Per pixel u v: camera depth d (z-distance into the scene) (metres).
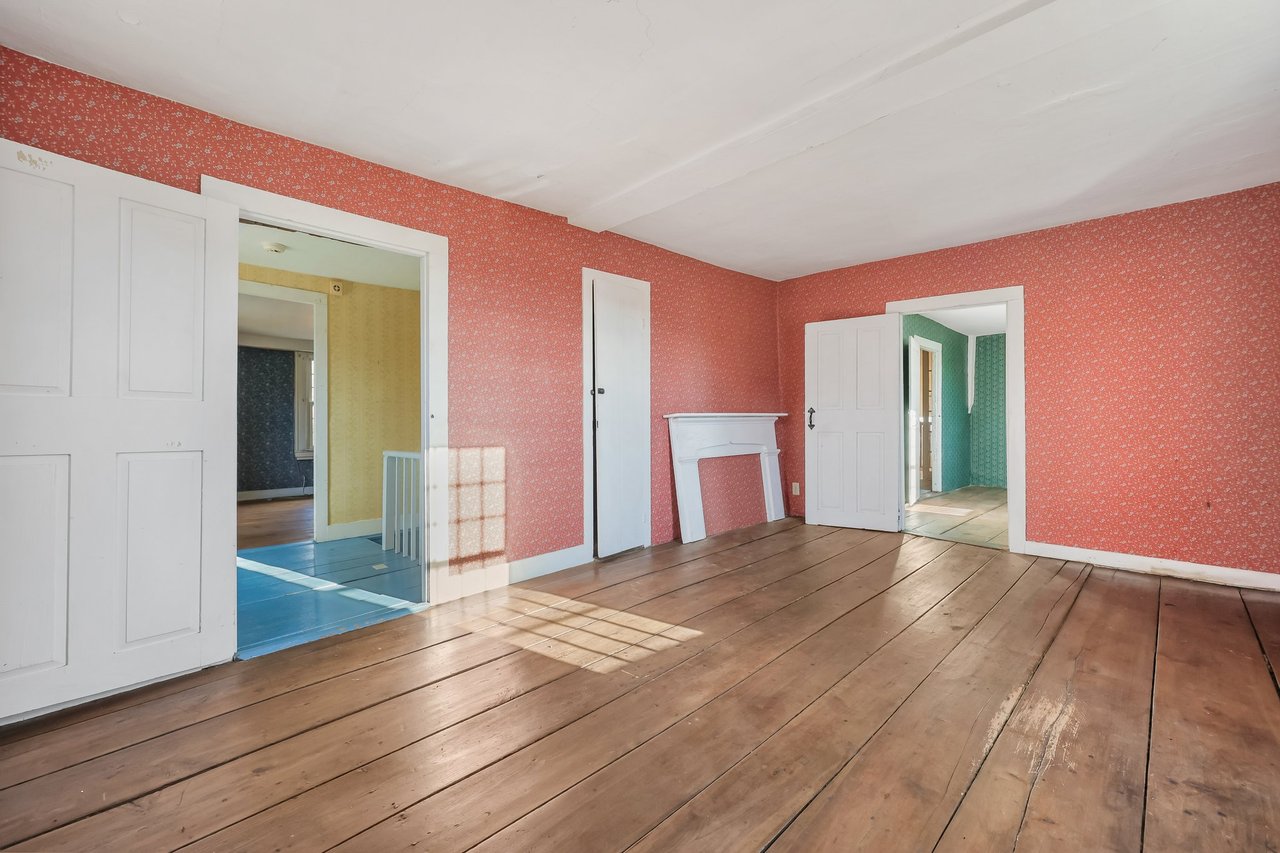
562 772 1.65
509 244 3.55
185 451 2.28
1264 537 3.37
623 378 4.29
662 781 1.61
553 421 3.80
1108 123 2.66
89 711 2.00
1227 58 2.16
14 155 1.89
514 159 2.98
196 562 2.31
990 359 8.61
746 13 1.91
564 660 2.43
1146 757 1.70
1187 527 3.61
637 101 2.45
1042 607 3.06
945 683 2.18
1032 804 1.49
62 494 1.98
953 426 8.16
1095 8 1.81
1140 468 3.76
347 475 5.34
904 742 1.79
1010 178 3.26
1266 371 3.37
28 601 1.92
